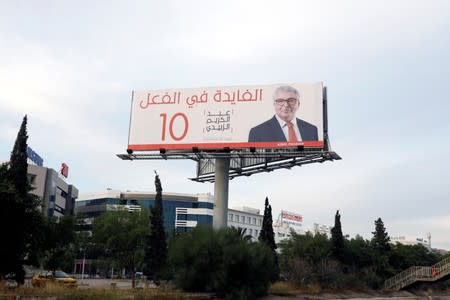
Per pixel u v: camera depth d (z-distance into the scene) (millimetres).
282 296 36781
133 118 45000
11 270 30594
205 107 43781
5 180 30688
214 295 32250
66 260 62688
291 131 41562
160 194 48594
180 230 119812
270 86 43094
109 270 91375
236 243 34281
